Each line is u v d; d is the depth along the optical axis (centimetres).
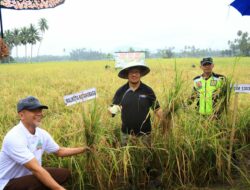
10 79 2580
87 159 468
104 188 477
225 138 527
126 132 536
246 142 603
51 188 393
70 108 905
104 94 1065
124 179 474
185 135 503
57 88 1745
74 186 483
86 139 461
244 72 2022
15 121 881
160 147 505
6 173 400
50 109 1021
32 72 3525
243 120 585
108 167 485
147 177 511
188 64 3462
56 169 448
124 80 1772
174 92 502
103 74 2691
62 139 538
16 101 1245
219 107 568
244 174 516
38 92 1534
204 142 505
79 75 2717
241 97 862
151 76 1809
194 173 507
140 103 525
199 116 534
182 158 498
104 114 571
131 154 498
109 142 520
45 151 489
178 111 506
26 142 396
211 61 601
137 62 529
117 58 3316
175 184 501
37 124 402
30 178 404
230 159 511
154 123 524
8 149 389
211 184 512
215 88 589
